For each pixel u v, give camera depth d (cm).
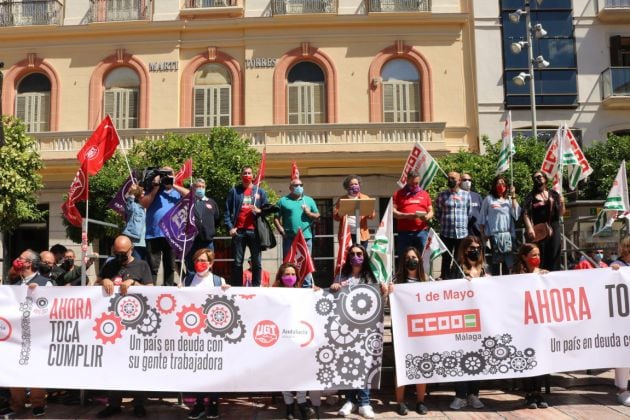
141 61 2011
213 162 1523
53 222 1958
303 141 1920
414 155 910
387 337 870
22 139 1434
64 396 705
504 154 973
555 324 633
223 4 2023
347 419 609
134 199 788
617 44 2006
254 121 1973
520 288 638
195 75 2022
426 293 634
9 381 612
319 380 614
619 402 645
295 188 846
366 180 1939
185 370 613
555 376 764
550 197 812
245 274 946
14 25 2012
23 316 625
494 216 843
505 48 1989
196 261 659
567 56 1998
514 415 607
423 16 1984
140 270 669
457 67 1997
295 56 1994
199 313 621
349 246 702
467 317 630
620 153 1720
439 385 739
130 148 1866
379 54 1995
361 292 631
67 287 630
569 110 1988
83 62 2028
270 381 611
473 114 1980
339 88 1984
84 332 622
